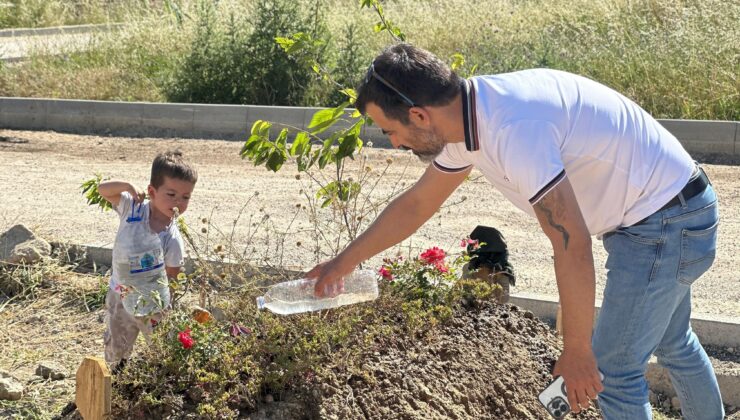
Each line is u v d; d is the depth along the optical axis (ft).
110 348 14.44
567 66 40.52
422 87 9.29
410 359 13.26
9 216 26.02
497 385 13.44
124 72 47.37
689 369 11.88
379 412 12.33
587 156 9.97
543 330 15.17
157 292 13.71
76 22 68.74
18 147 37.11
